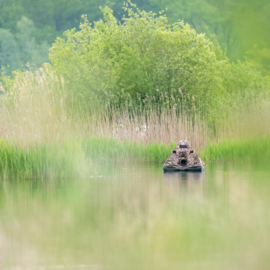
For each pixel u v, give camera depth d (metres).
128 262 21.83
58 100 66.12
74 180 47.16
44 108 59.50
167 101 80.31
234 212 30.88
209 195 36.78
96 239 25.20
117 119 79.12
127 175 50.75
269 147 69.00
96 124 76.12
